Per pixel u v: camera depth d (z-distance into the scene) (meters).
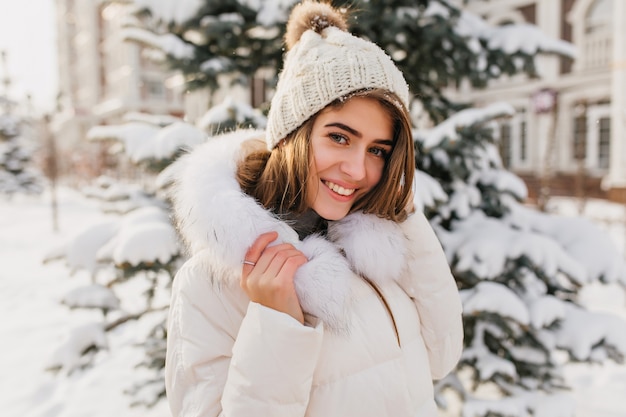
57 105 19.05
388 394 0.85
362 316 0.88
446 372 1.12
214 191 0.80
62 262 7.06
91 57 37.16
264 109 2.60
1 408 3.08
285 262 0.75
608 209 10.41
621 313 4.27
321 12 0.96
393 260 0.93
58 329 4.47
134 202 2.51
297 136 0.84
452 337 1.08
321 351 0.82
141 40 2.40
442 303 1.05
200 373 0.79
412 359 0.96
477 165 2.26
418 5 2.39
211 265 0.81
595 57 13.88
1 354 3.92
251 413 0.70
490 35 2.54
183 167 0.93
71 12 46.66
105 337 2.31
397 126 0.86
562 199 12.13
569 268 1.97
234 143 0.95
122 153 2.45
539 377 2.22
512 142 15.81
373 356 0.86
